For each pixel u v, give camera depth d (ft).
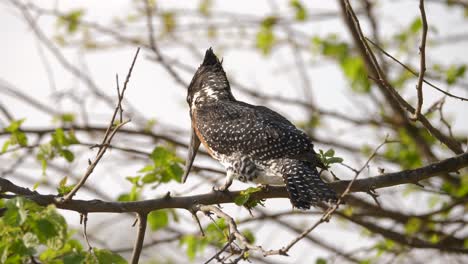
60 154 35.91
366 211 45.78
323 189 29.68
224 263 25.31
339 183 30.63
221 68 38.70
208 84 38.01
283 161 32.37
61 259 27.17
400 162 47.50
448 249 41.96
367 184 30.60
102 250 25.73
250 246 25.05
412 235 43.93
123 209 28.25
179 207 28.91
